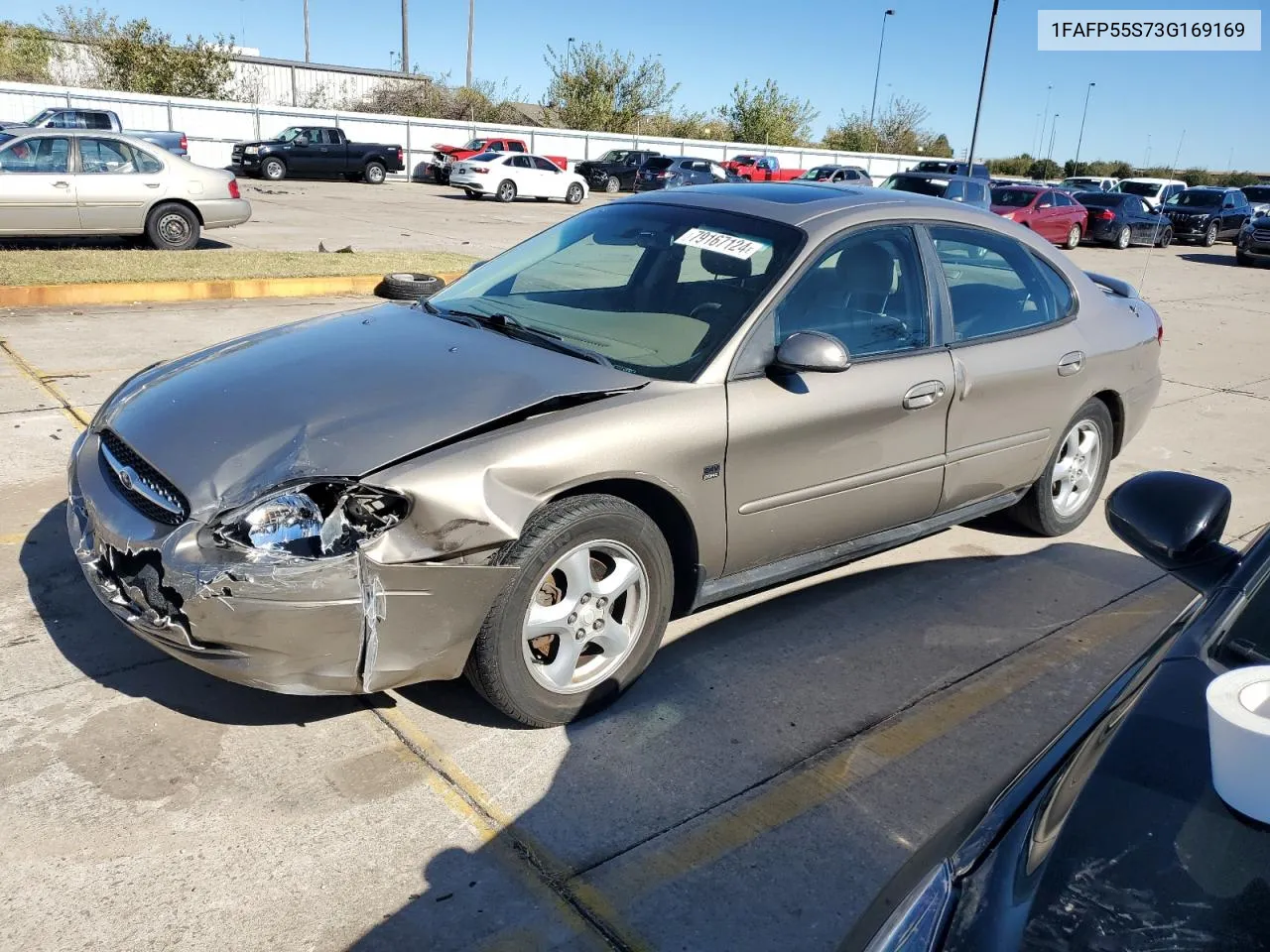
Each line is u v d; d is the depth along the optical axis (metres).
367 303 10.19
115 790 2.83
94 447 3.34
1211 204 28.20
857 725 3.44
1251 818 1.41
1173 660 1.92
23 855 2.57
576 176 29.62
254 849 2.65
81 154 11.95
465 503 2.78
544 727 3.26
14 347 7.50
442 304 4.08
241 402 3.12
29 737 3.03
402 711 3.31
